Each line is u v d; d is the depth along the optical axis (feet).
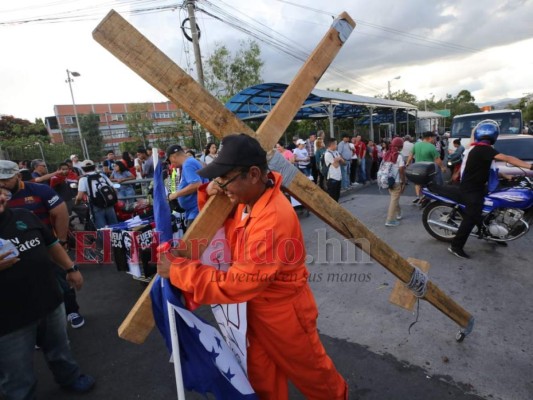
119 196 23.44
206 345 4.59
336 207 5.09
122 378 8.36
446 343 8.52
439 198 15.11
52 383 8.39
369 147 35.53
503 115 31.63
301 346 4.67
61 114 163.43
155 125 117.19
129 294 12.94
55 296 6.90
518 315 9.49
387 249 5.73
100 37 3.45
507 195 13.35
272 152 4.50
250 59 59.77
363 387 7.36
